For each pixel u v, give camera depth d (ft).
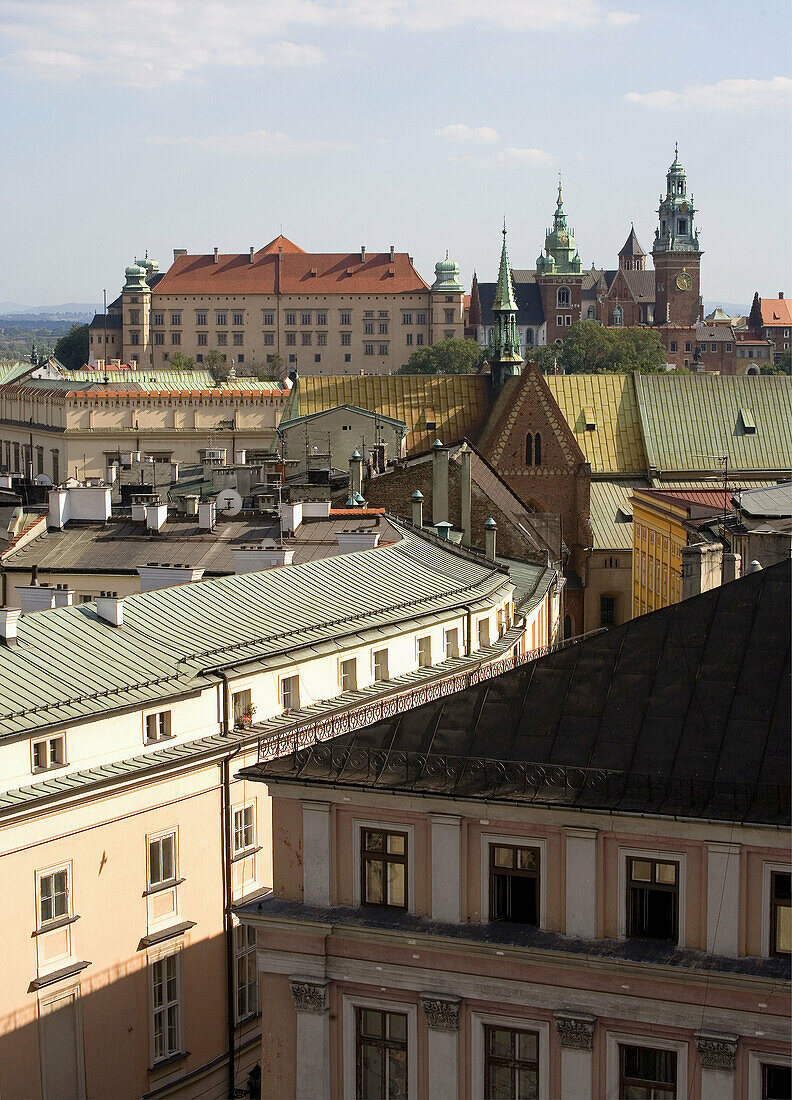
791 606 125.80
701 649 125.59
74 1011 151.02
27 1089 145.59
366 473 371.97
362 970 125.49
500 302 576.61
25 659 158.61
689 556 242.99
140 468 393.70
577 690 126.62
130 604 179.52
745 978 112.47
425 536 274.77
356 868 127.24
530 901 122.31
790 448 556.10
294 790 128.26
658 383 562.66
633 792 118.32
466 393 570.05
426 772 124.88
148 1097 159.43
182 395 604.08
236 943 171.53
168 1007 163.02
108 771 154.20
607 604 526.57
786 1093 114.11
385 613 203.62
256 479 354.13
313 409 559.38
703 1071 114.62
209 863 167.32
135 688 160.97
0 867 142.51
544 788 120.67
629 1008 116.78
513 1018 120.88
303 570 209.67
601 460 545.44
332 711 181.98
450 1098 122.83
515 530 357.82
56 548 281.54
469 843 122.93
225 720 171.12
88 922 152.46
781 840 112.78
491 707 127.95
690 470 544.21
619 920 118.52
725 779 117.29
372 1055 126.93
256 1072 174.50
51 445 611.06
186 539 279.90
